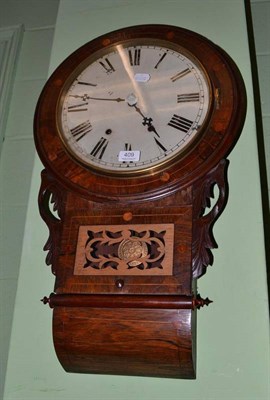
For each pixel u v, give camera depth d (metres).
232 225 0.99
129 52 1.14
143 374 0.92
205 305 0.94
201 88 1.04
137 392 0.94
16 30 1.59
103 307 0.89
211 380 0.91
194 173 0.95
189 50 1.09
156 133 1.02
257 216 0.99
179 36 1.12
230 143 0.96
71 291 0.91
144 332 0.87
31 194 1.13
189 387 0.92
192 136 0.98
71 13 1.33
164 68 1.10
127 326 0.88
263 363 0.89
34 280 1.06
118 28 1.27
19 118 1.44
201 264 0.88
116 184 0.98
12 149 1.40
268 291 1.02
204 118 1.00
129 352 0.88
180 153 0.97
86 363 0.92
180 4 1.25
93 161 1.02
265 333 0.91
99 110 1.08
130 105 1.07
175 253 0.90
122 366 0.91
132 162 1.00
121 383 0.95
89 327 0.89
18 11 1.64
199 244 0.90
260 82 1.29
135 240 0.93
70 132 1.07
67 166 1.03
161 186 0.95
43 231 1.09
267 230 1.09
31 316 1.03
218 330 0.93
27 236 1.09
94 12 1.31
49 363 0.99
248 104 1.07
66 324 0.90
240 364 0.90
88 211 0.98
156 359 0.87
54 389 0.97
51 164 1.04
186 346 0.85
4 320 1.21
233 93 1.02
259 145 1.18
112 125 1.05
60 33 1.30
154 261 0.90
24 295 1.05
